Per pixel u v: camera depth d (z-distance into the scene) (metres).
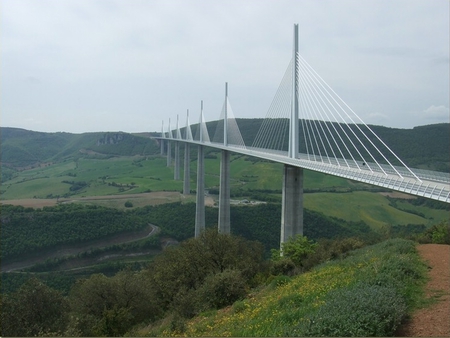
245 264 23.70
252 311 12.84
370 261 15.32
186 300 18.45
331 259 22.97
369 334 7.72
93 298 20.03
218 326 12.65
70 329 16.09
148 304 20.92
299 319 9.73
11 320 16.61
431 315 8.89
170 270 24.45
